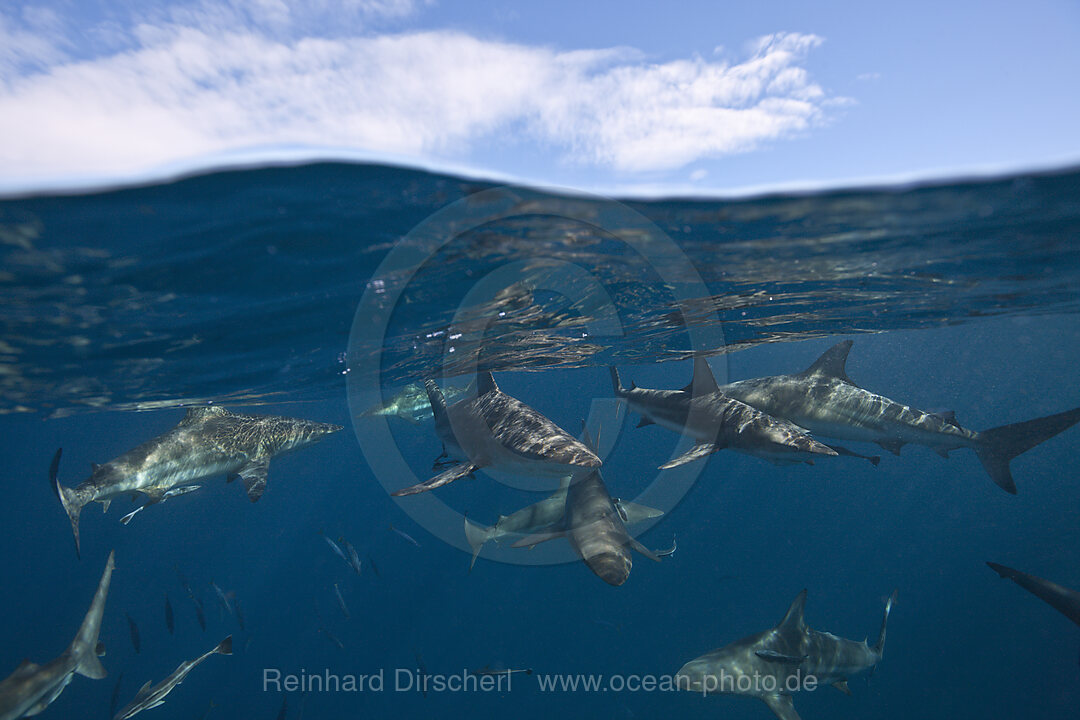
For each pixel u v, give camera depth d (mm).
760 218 5762
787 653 7676
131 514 7918
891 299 10336
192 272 6008
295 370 11977
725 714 23797
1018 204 5398
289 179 4488
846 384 8148
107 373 9859
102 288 6070
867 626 36031
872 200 5301
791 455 6945
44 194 4086
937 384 91125
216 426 8938
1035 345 42812
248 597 50438
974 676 29578
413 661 31281
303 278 6715
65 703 27203
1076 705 26438
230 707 26359
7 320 6703
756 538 68750
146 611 39594
